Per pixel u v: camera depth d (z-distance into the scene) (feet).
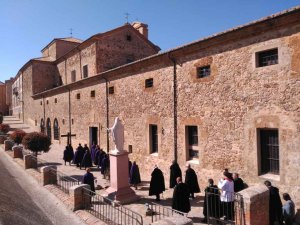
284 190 27.58
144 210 31.53
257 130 30.50
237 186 29.45
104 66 76.23
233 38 32.48
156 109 44.98
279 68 28.22
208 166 36.14
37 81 108.47
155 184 34.42
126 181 35.73
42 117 102.32
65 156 59.11
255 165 30.53
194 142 39.37
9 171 49.14
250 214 23.03
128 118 52.37
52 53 112.88
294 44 26.99
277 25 27.96
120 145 36.22
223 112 34.14
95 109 64.59
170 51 40.01
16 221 25.02
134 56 81.82
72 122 77.66
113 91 57.52
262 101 29.81
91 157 57.41
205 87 36.50
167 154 42.80
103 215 28.30
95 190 39.37
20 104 138.10
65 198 34.22
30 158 51.06
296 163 26.71
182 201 28.30
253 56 30.66
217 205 27.84
